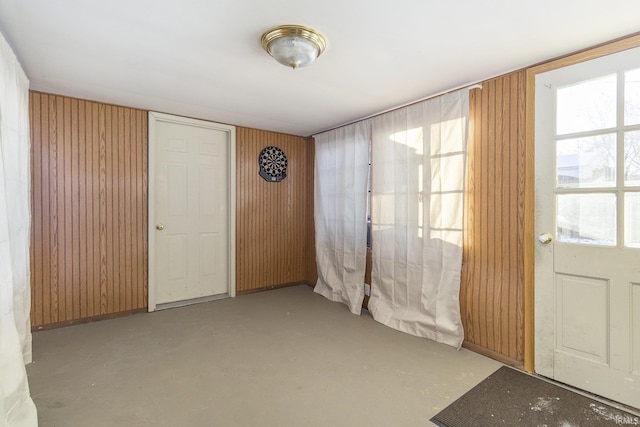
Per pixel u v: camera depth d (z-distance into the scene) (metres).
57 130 2.86
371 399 1.88
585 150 1.95
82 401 1.82
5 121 1.78
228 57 2.09
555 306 2.06
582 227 1.97
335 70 2.27
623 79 1.80
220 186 3.85
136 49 1.99
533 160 2.15
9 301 1.55
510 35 1.80
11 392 1.48
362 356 2.41
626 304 1.80
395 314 2.98
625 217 1.81
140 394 1.90
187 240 3.64
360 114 3.35
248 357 2.38
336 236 3.80
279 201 4.32
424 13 1.60
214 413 1.74
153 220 3.36
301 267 4.54
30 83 2.56
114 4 1.53
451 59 2.10
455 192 2.54
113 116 3.12
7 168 1.82
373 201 3.26
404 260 2.94
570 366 2.00
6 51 1.76
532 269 2.16
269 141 4.19
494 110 2.36
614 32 1.77
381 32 1.78
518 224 2.23
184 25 1.72
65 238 2.92
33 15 1.62
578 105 1.97
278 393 1.93
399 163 2.99
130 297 3.26
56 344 2.56
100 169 3.07
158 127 3.41
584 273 1.95
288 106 3.11
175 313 3.31
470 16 1.62
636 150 1.77
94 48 1.97
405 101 2.92
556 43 1.89
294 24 1.70
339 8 1.56
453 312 2.56
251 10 1.58
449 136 2.58
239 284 3.99
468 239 2.52
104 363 2.27
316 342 2.65
